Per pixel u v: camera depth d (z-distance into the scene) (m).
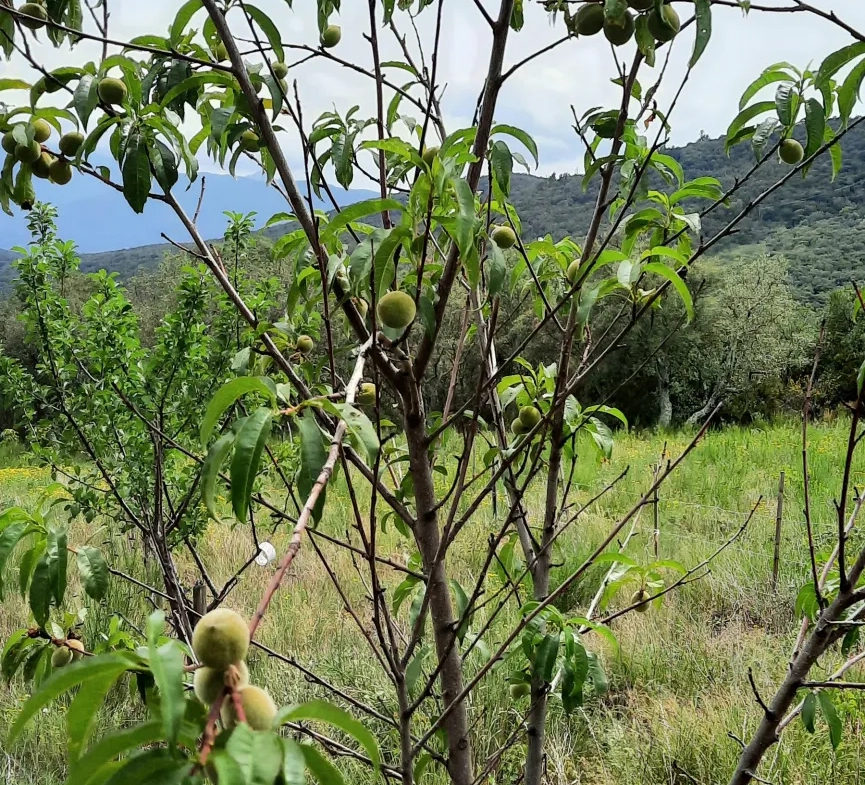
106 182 1.66
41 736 4.27
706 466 12.95
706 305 20.03
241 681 0.78
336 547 7.23
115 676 0.75
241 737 0.62
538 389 2.20
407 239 1.45
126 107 1.64
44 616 1.63
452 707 1.68
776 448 13.90
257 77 1.77
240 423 1.05
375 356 1.48
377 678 4.44
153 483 4.12
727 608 6.09
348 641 5.21
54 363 4.22
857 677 4.23
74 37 1.84
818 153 1.83
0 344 4.63
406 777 1.56
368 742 0.75
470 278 1.44
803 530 7.41
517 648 1.82
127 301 4.34
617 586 2.15
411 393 1.73
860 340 15.88
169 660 0.68
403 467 2.64
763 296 20.78
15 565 4.95
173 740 0.63
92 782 0.67
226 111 1.73
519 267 2.23
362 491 9.29
